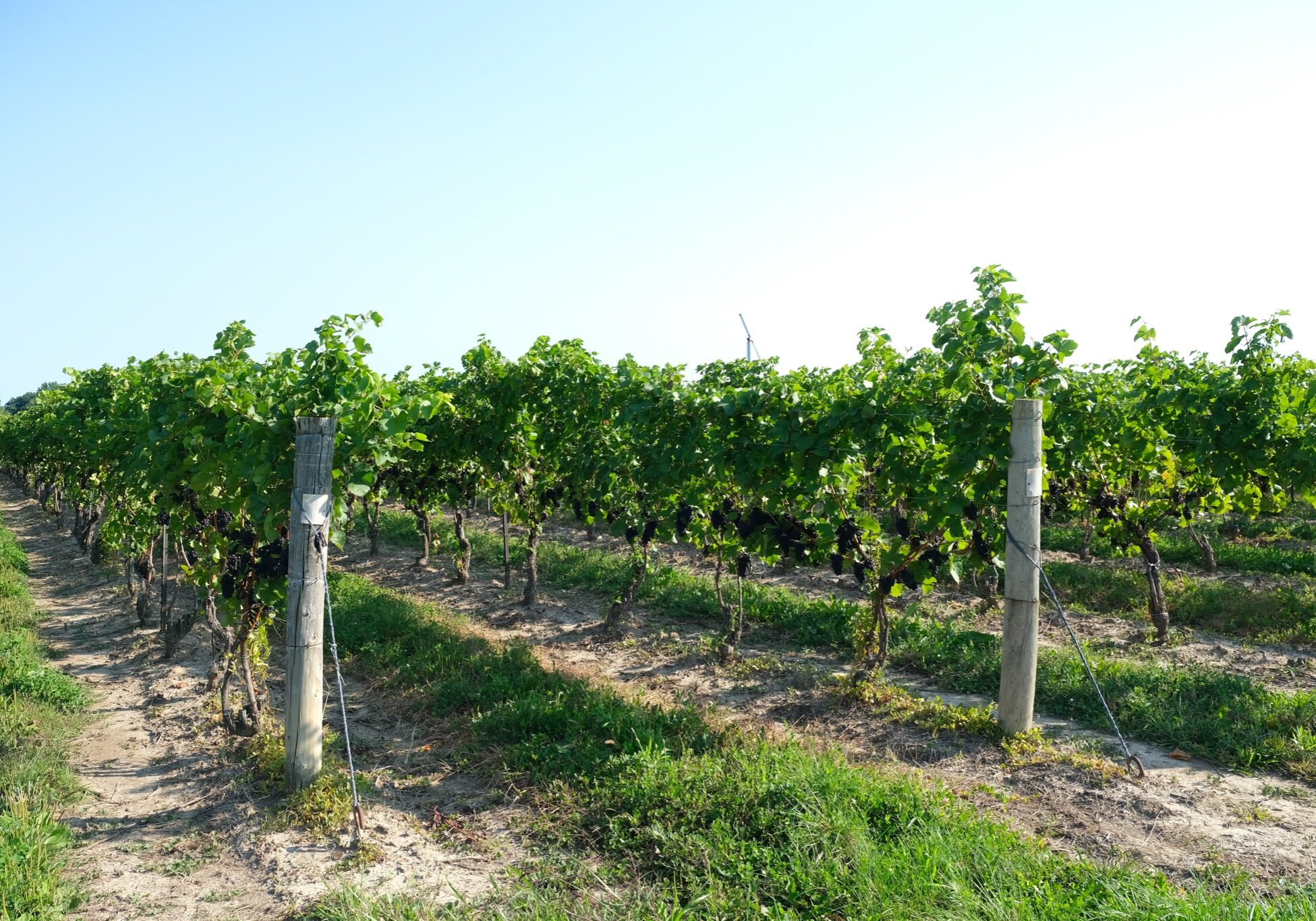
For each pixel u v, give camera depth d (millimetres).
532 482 12367
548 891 4320
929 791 5379
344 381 5988
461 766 6227
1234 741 6547
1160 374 9805
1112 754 6598
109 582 14938
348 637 9828
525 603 12547
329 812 5293
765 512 8523
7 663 8469
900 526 7504
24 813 5121
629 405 9523
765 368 9031
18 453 25094
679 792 5215
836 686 8164
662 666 9453
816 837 4617
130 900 4449
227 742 6812
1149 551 10422
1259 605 11266
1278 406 8555
